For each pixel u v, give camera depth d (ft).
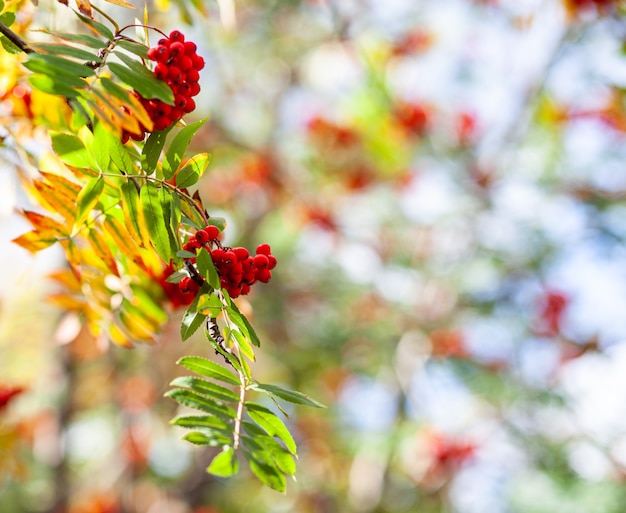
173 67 5.84
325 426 28.12
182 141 6.05
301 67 26.37
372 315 27.78
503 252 26.13
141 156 6.05
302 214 27.30
